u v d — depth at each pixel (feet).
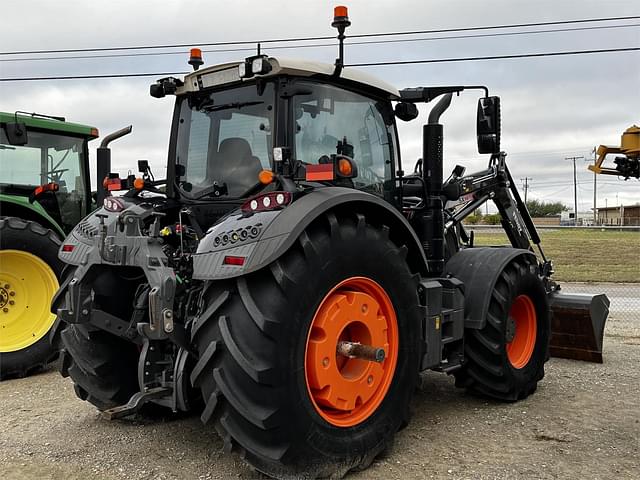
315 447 10.27
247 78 11.76
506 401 15.39
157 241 11.60
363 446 11.02
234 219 10.71
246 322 9.89
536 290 16.25
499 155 19.52
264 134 12.10
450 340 14.11
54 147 22.84
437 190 14.64
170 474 10.92
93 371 12.98
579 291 38.73
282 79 11.94
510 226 19.71
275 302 9.90
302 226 10.02
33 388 17.37
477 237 81.05
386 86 13.83
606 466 11.28
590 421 13.84
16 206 20.70
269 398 9.73
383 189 14.05
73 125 23.09
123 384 13.41
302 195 10.70
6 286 19.13
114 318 12.43
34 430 13.34
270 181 10.66
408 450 12.14
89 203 23.93
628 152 15.53
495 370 14.85
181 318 11.37
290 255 10.23
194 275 10.45
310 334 10.49
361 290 11.48
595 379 17.56
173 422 13.71
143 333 10.73
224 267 10.01
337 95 12.98
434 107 14.69
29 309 19.43
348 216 11.34
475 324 14.62
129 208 12.85
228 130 12.77
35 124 21.93
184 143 13.62
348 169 10.49
